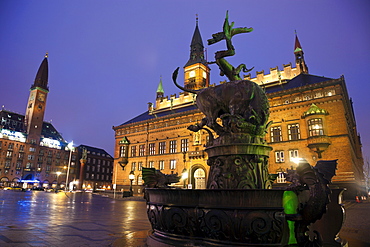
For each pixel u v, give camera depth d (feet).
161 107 193.06
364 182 188.03
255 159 20.24
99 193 180.14
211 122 22.86
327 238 19.40
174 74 25.22
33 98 333.62
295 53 142.10
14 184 290.76
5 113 312.91
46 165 326.44
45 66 351.46
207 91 23.47
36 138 321.93
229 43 25.46
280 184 109.19
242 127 20.52
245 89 21.95
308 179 15.17
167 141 158.71
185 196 16.43
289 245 14.51
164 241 16.39
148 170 21.85
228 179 20.04
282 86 129.39
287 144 111.96
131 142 179.93
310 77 124.67
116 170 183.32
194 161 141.59
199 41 216.74
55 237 24.11
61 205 70.38
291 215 14.32
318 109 104.32
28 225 31.42
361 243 22.00
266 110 22.63
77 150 364.17
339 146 99.40
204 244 14.83
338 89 103.71
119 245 19.07
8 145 293.02
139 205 84.53
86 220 39.06
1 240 21.76
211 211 14.98
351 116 133.80
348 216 50.47
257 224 13.94
